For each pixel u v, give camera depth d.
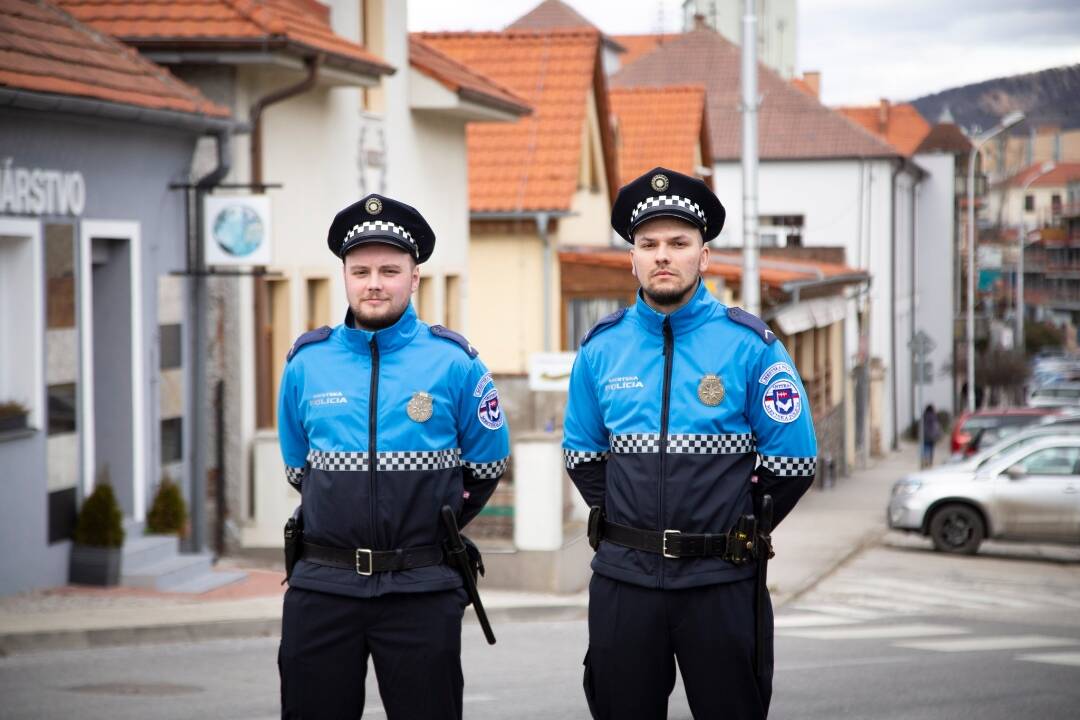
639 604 5.07
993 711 9.26
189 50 14.68
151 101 13.23
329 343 5.39
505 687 9.72
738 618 5.05
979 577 19.91
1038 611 16.09
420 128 21.52
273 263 16.27
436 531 5.27
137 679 9.56
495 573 15.25
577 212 27.17
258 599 12.70
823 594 17.78
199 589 13.02
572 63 28.72
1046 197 96.25
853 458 43.62
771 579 18.70
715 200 5.18
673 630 5.08
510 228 27.12
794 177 55.25
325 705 5.25
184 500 14.03
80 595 12.34
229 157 14.34
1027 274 97.06
